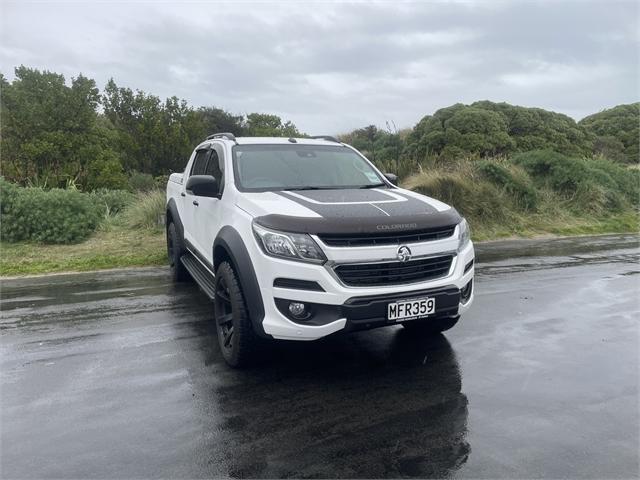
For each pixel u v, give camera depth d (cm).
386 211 412
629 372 420
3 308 620
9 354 468
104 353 468
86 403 372
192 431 332
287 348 475
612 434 325
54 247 995
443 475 284
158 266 864
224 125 2895
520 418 345
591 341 492
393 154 1537
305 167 533
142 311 600
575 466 291
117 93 2184
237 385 400
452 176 1221
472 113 1967
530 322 550
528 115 2103
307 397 378
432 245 405
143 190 1706
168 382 406
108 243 1018
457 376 413
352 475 285
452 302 410
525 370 424
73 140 1742
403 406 363
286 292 376
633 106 3450
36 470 292
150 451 310
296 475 286
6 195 1047
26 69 1794
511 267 836
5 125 1709
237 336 411
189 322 558
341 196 455
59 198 1059
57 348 482
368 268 384
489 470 288
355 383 401
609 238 1144
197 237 581
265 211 405
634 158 2975
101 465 296
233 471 290
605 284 721
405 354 459
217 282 452
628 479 279
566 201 1377
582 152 2122
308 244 375
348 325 374
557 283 727
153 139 2100
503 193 1262
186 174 682
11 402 375
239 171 502
